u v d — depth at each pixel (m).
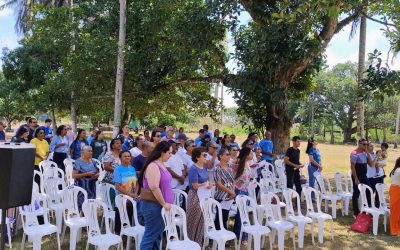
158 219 4.82
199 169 5.75
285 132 12.58
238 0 10.83
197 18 11.07
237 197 6.11
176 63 13.05
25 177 3.59
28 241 6.23
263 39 9.93
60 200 6.86
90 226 5.32
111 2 14.07
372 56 9.60
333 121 47.88
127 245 5.69
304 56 10.07
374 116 43.34
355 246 6.92
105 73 13.51
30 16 16.00
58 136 9.95
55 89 13.59
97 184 6.92
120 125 12.31
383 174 9.23
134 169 6.27
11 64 16.02
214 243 6.00
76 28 14.16
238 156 6.87
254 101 11.98
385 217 7.91
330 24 10.80
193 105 16.73
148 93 13.50
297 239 7.15
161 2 12.77
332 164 21.27
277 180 10.07
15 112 30.69
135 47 13.93
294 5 8.68
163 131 11.05
